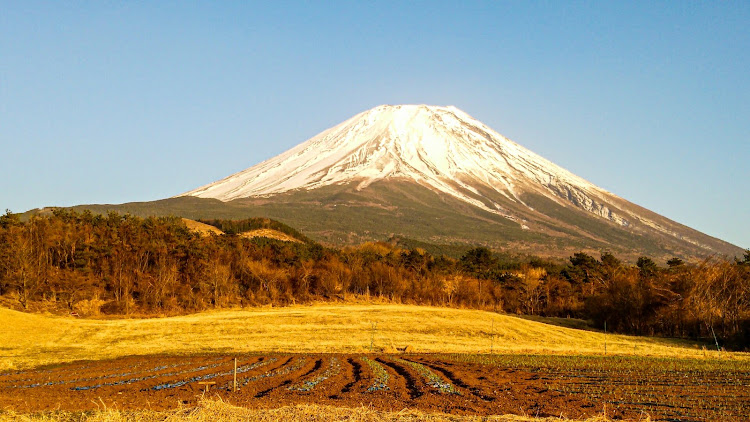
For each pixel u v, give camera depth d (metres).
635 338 75.50
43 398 28.03
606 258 137.25
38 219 97.44
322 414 22.56
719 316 79.31
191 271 100.56
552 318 103.81
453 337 68.69
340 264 117.44
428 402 27.50
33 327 61.84
